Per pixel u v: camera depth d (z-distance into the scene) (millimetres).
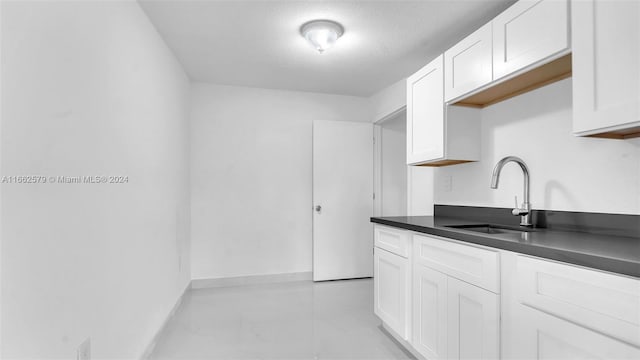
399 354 2205
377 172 4328
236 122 3895
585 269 1082
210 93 3820
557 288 1179
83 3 1407
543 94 1948
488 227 2186
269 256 3969
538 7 1569
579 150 1749
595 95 1308
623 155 1552
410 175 3590
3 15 991
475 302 1562
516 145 2133
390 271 2379
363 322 2740
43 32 1155
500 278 1432
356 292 3574
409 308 2137
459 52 2131
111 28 1683
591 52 1320
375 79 3656
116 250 1724
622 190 1556
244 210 3896
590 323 1063
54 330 1210
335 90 4086
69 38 1306
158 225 2459
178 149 3119
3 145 991
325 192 4059
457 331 1687
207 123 3803
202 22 2357
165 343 2369
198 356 2188
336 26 2377
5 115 999
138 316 2031
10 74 1016
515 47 1704
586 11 1339
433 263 1886
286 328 2621
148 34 2275
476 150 2400
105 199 1604
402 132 4496
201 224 3758
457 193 2688
